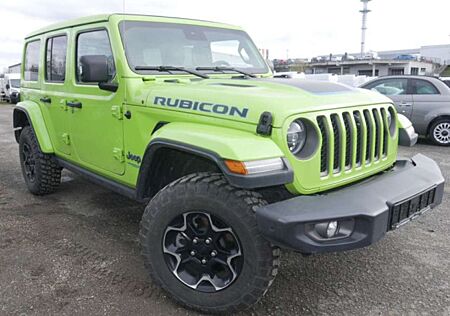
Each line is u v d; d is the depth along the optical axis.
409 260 3.27
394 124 3.14
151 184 2.95
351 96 2.79
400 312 2.59
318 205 2.24
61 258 3.24
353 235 2.24
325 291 2.82
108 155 3.38
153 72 3.20
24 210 4.34
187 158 2.88
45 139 4.39
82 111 3.64
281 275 3.03
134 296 2.72
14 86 23.66
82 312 2.54
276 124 2.29
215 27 3.91
